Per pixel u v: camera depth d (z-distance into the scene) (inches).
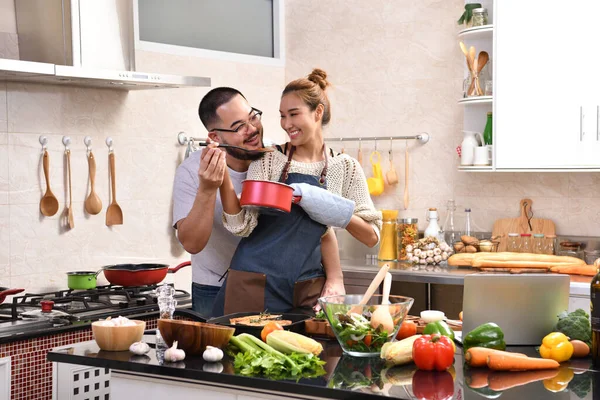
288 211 103.3
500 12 173.3
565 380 76.1
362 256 195.6
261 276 110.1
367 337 84.4
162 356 83.9
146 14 178.9
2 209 146.7
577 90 167.8
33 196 151.7
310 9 210.4
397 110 200.2
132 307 138.4
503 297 89.1
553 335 84.6
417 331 94.8
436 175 195.9
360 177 118.4
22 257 149.9
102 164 164.2
